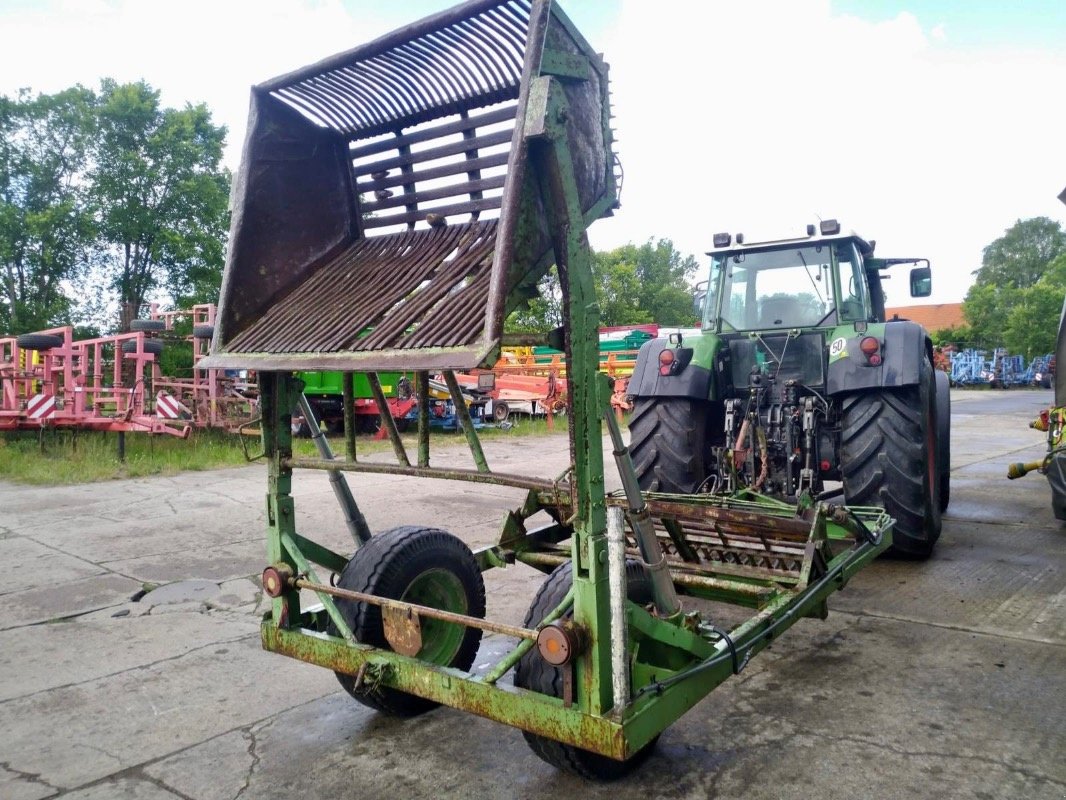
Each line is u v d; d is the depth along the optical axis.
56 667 3.27
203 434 10.77
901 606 3.89
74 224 22.23
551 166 1.96
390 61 2.49
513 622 3.77
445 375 2.54
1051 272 52.66
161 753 2.55
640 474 5.08
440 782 2.35
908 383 4.30
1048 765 2.35
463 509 6.66
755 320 5.38
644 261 47.41
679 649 2.28
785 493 4.69
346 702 2.93
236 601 4.16
